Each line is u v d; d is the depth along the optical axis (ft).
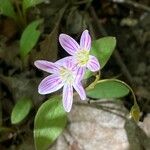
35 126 0.33
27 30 0.39
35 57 0.40
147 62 0.44
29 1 0.39
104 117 0.37
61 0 0.45
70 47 0.32
